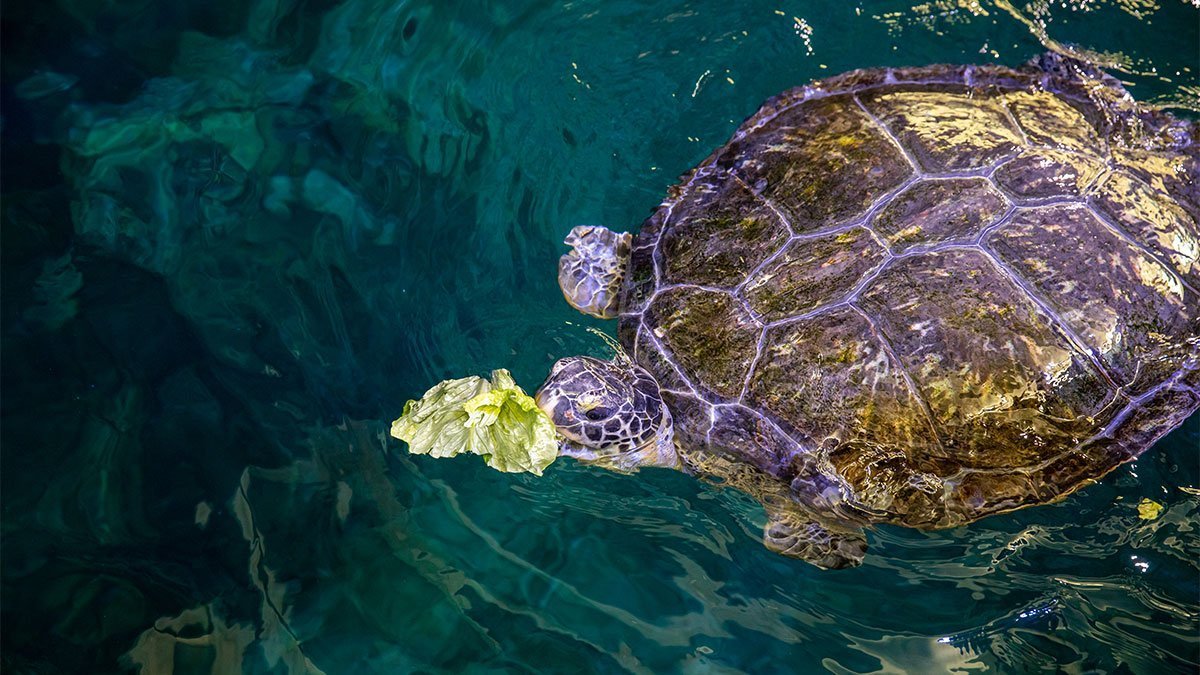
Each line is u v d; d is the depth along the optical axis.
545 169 1.92
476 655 1.51
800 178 1.60
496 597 1.56
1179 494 1.60
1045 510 1.59
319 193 1.88
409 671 1.49
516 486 1.66
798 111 1.72
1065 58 1.77
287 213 1.85
